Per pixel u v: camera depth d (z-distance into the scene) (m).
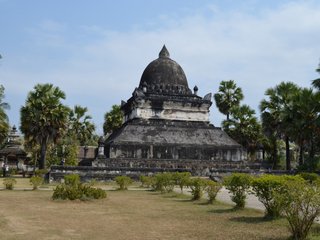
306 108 40.09
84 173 37.25
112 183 36.56
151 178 31.20
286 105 44.75
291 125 41.28
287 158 44.34
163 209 16.97
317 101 39.81
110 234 11.20
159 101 51.47
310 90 40.94
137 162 44.41
